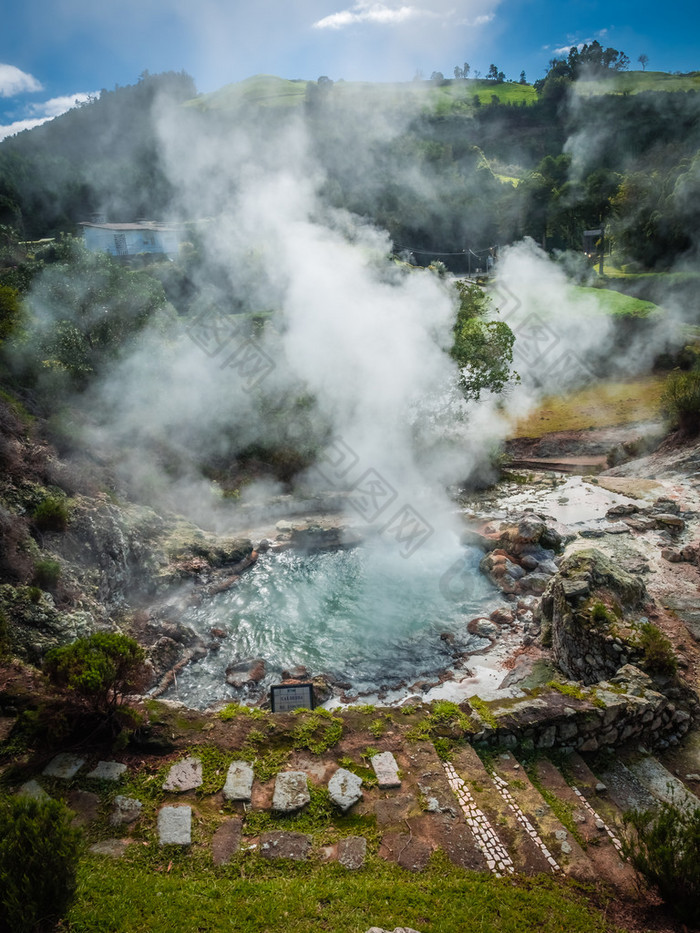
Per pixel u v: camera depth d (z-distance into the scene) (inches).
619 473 1003.9
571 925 275.7
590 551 589.3
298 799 343.9
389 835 327.0
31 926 232.2
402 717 415.8
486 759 390.6
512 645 591.8
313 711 417.4
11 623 496.7
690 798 377.4
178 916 262.5
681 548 701.3
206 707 521.0
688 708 458.3
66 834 250.8
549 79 5255.9
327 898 281.1
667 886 287.7
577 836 340.5
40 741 375.6
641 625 501.4
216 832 323.6
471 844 322.7
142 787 349.1
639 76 5290.4
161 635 601.9
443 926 265.9
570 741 411.8
